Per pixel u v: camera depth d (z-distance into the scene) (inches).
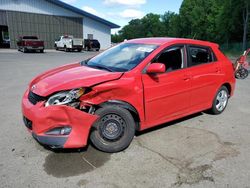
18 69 513.3
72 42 1238.9
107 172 127.6
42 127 128.5
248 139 172.4
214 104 215.2
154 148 154.2
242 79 441.7
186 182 121.3
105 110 140.1
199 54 195.9
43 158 139.0
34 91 141.8
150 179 122.7
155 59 162.2
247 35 1663.4
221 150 154.7
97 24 1542.8
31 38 1172.5
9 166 130.7
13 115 208.8
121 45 196.5
